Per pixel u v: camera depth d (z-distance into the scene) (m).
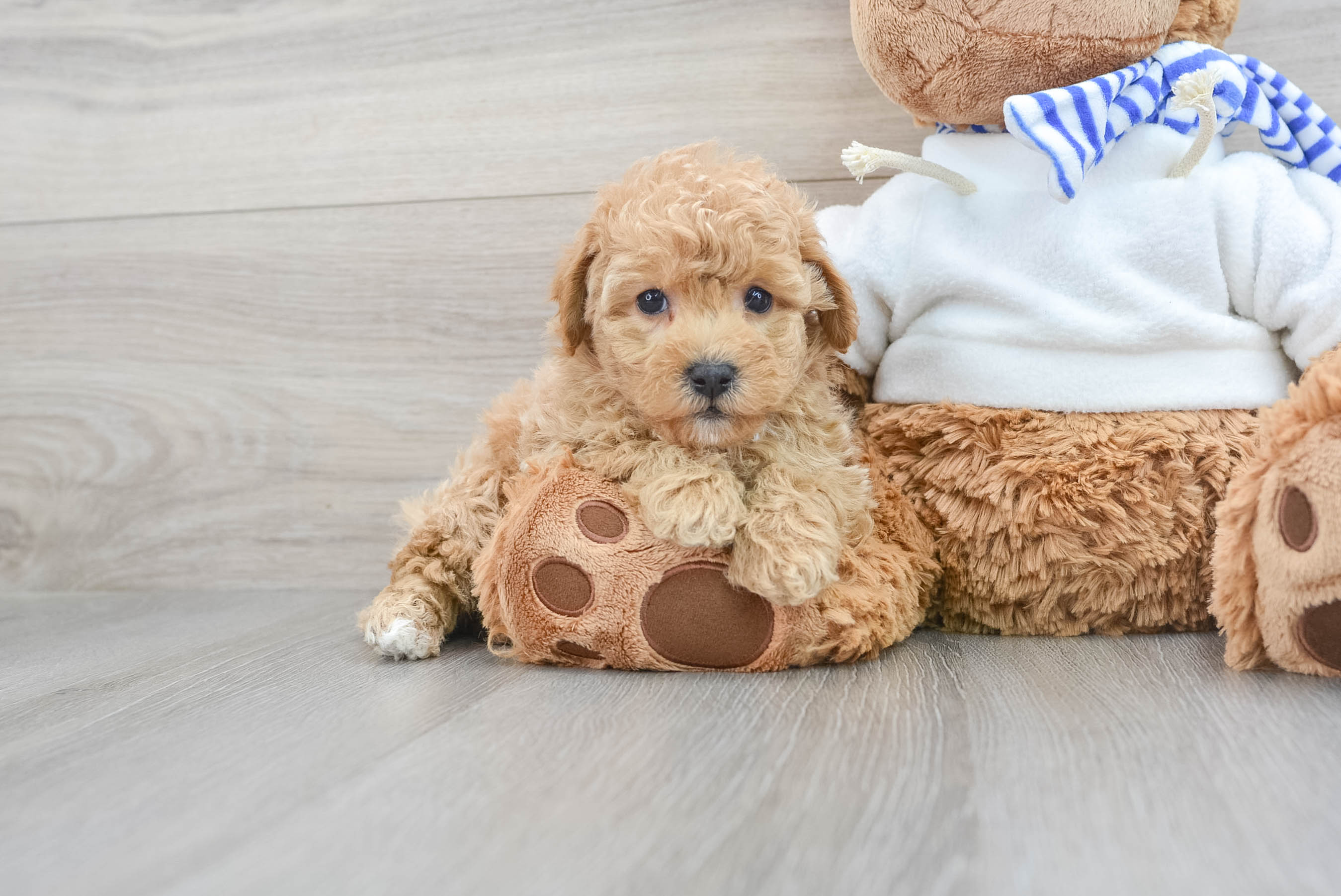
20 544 2.05
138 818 0.77
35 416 2.03
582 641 1.18
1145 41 1.26
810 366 1.28
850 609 1.15
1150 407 1.29
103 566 2.02
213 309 1.95
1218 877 0.63
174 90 1.94
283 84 1.90
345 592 1.92
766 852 0.67
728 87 1.73
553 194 1.81
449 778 0.82
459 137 1.84
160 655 1.39
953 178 1.36
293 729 0.98
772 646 1.15
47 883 0.66
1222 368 1.29
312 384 1.92
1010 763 0.82
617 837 0.70
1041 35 1.24
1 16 1.99
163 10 1.94
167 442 1.98
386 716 1.02
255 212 1.92
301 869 0.66
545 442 1.28
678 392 1.11
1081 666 1.15
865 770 0.81
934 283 1.37
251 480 1.95
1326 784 0.76
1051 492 1.28
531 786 0.80
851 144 1.69
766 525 1.12
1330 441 1.03
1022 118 1.19
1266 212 1.27
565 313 1.22
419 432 1.88
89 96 1.98
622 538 1.16
